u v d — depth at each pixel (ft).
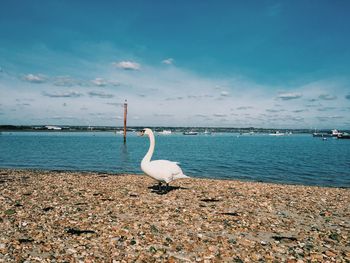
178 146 309.83
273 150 258.78
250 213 44.78
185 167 131.75
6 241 31.01
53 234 33.47
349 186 93.30
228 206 48.52
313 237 35.58
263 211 46.44
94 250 29.55
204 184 71.92
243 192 61.57
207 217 41.34
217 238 33.63
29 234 33.30
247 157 184.34
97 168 122.72
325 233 37.22
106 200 50.26
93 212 42.47
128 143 355.77
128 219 39.37
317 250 31.60
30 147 250.16
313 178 108.17
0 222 37.06
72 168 121.49
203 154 202.90
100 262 27.12
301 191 67.15
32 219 38.65
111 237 32.94
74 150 220.43
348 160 171.73
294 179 105.50
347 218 44.60
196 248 30.86
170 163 57.98
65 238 32.37
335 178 108.78
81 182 70.44
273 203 52.16
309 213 46.70
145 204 47.78
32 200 49.34
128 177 83.41
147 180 77.15
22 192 55.93
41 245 30.32
